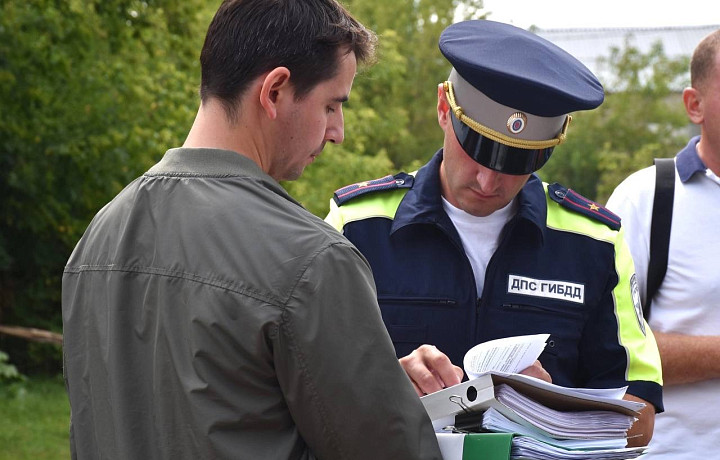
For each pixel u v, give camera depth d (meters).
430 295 2.24
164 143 11.02
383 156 13.06
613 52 26.53
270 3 1.65
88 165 11.53
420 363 1.89
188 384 1.53
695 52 2.84
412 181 2.36
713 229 2.77
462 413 1.78
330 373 1.50
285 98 1.65
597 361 2.29
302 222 1.57
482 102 2.14
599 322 2.30
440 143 24.12
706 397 2.76
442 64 24.61
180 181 1.65
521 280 2.26
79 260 1.76
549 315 2.25
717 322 2.77
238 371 1.51
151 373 1.59
